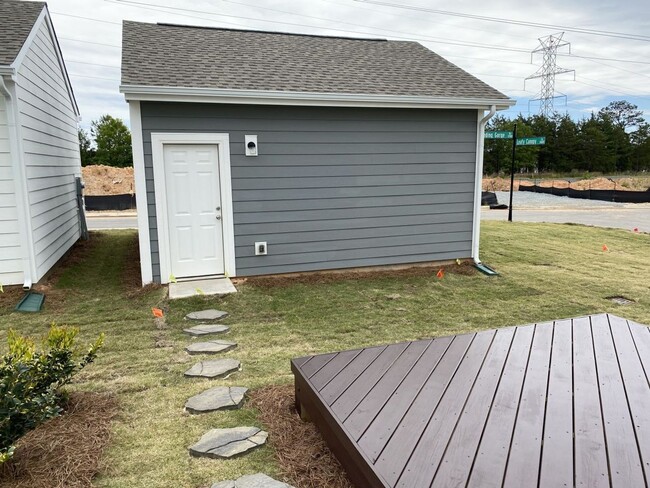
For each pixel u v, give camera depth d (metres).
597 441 1.89
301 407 2.71
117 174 25.20
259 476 2.18
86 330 4.37
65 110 8.62
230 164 5.84
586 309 5.16
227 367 3.46
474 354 2.86
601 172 45.38
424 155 6.71
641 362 2.72
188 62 6.20
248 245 6.10
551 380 2.48
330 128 6.19
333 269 6.56
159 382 3.24
